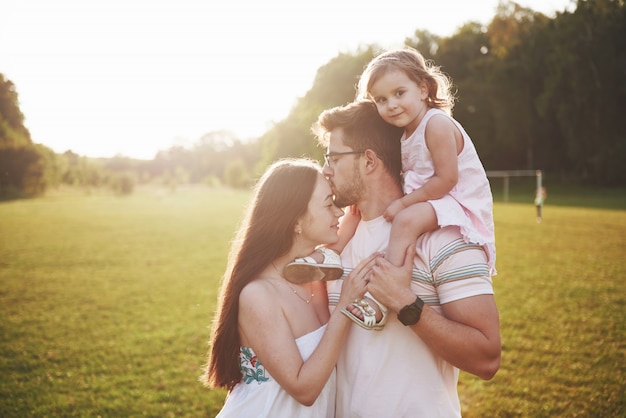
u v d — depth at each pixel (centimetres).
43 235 1972
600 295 914
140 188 8069
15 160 5131
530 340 677
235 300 215
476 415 475
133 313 864
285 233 215
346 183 224
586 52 4422
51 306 918
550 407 486
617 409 479
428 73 235
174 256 1458
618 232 1819
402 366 205
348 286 205
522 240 1630
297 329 210
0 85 4959
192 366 622
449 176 214
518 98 4938
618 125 4516
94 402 524
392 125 235
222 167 11712
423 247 204
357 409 210
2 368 623
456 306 194
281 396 206
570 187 4781
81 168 6919
